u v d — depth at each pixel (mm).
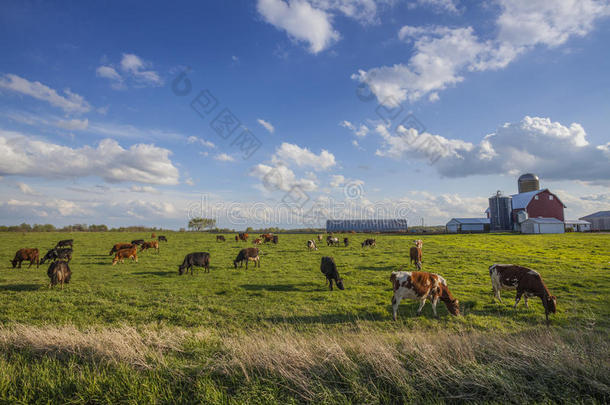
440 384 3848
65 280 15156
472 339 5445
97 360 4949
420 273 9945
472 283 14906
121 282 16266
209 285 15219
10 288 14469
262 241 41656
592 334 6016
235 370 4363
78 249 32312
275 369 4309
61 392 3926
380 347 4754
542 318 9711
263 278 16984
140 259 25609
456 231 72750
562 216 68438
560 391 3645
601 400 3488
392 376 4031
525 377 3994
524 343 5055
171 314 10211
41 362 4969
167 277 17625
